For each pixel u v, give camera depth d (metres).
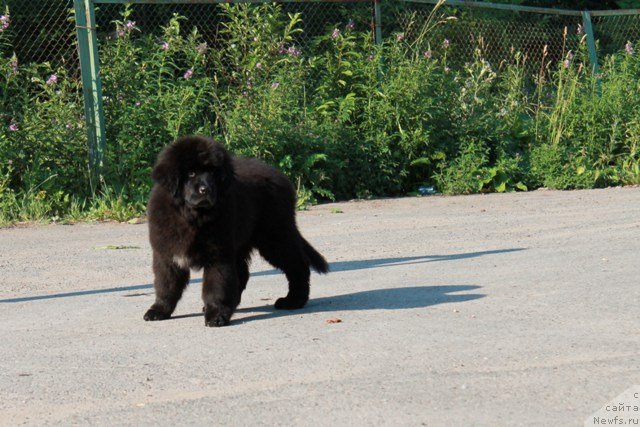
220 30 17.64
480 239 12.12
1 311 8.62
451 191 17.16
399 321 7.47
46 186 14.78
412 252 11.31
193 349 6.77
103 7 17.64
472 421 4.97
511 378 5.73
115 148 15.30
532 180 17.88
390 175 17.31
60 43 16.91
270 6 17.39
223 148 7.67
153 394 5.64
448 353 6.37
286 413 5.18
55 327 7.77
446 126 17.86
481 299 8.26
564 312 7.60
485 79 18.92
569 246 11.20
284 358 6.38
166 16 17.98
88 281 10.06
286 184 8.69
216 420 5.11
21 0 16.59
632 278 8.95
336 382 5.75
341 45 17.64
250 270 10.56
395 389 5.56
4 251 11.98
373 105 17.38
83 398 5.60
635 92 19.33
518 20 22.23
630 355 6.20
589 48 21.06
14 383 5.97
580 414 5.05
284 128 16.25
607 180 18.05
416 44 18.72
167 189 7.53
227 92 16.73
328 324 7.48
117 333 7.43
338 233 12.98
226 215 7.65
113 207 14.58
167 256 7.79
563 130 18.84
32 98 15.22
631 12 21.41
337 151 16.83
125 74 15.60
